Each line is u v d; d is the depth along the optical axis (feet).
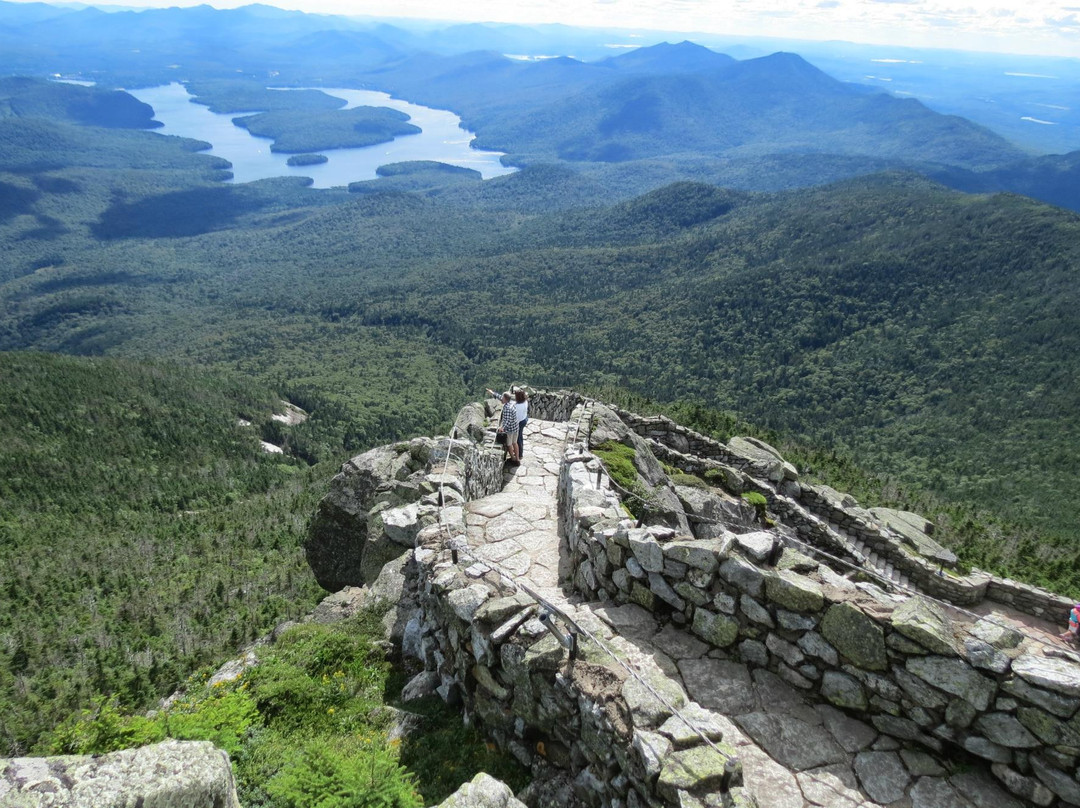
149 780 14.65
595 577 31.27
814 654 24.30
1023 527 111.86
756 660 25.79
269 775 26.30
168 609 225.76
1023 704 20.52
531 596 27.50
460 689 29.94
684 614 27.66
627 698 21.59
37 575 284.61
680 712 21.44
